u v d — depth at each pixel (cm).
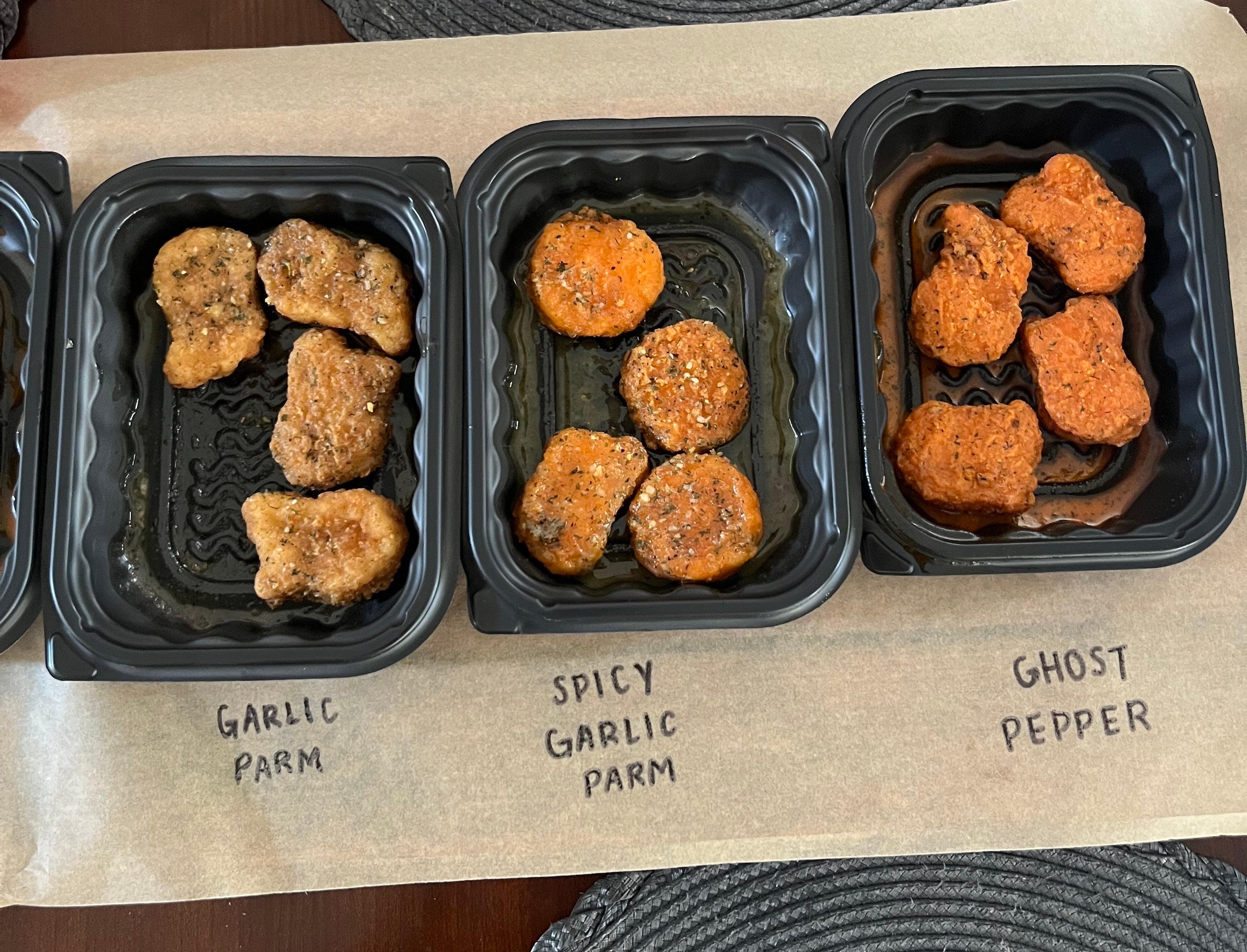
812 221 33
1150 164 35
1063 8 38
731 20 39
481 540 31
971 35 38
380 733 34
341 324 34
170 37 38
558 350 35
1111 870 35
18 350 35
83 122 36
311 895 35
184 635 32
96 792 33
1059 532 33
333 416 32
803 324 34
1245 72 38
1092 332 34
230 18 38
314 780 34
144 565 33
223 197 33
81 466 31
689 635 35
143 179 32
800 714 34
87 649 31
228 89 37
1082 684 34
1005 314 34
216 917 34
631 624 31
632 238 34
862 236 33
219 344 33
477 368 32
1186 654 35
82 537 31
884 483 32
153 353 34
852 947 35
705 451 34
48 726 34
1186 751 34
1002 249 34
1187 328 34
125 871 33
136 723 34
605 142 33
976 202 36
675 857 33
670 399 34
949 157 36
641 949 34
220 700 34
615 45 38
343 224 34
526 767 34
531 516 32
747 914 35
